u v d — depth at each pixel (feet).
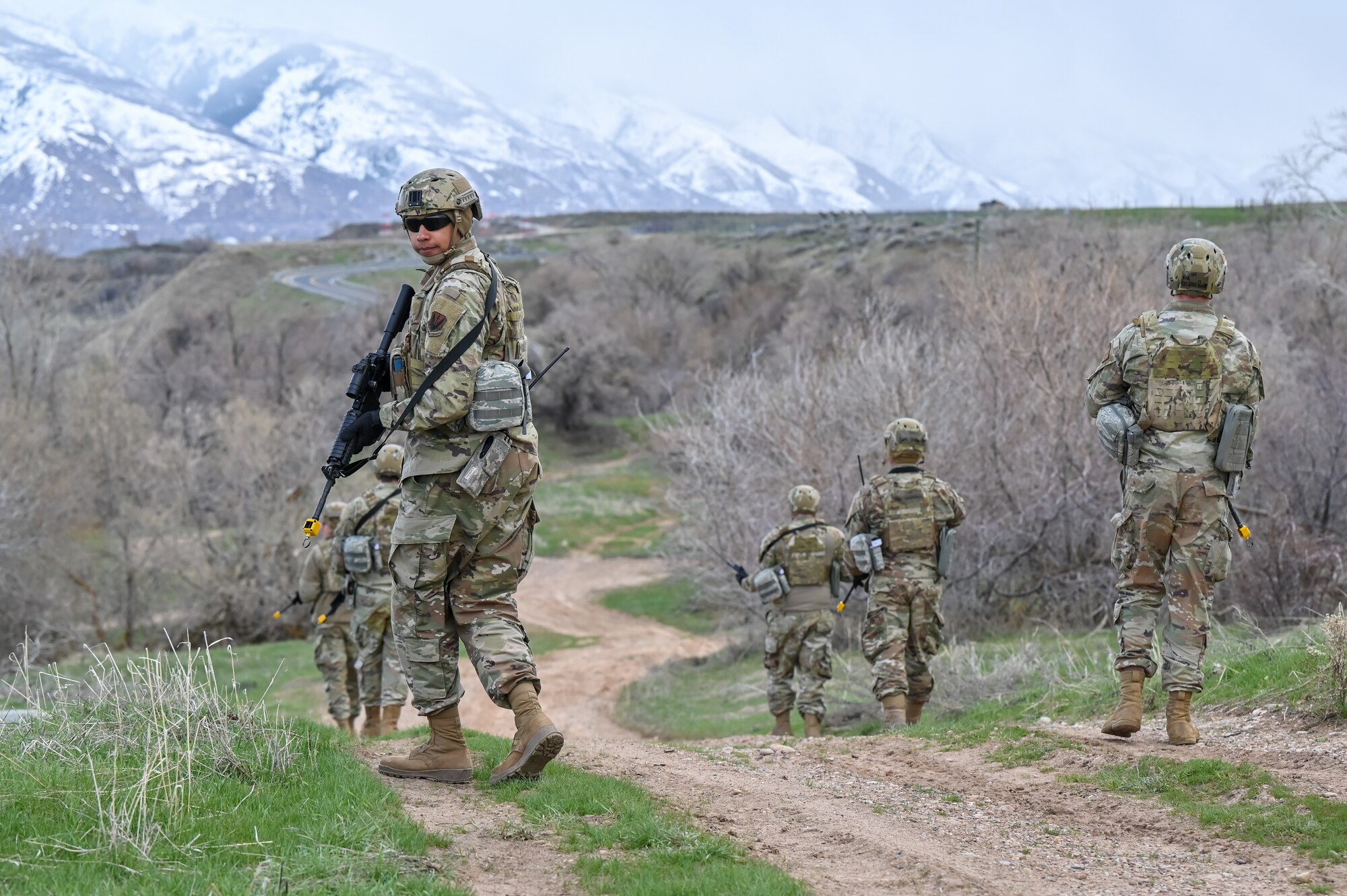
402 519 34.37
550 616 212.64
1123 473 43.45
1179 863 30.73
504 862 28.86
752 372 149.79
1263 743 39.65
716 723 97.35
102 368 284.00
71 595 224.12
